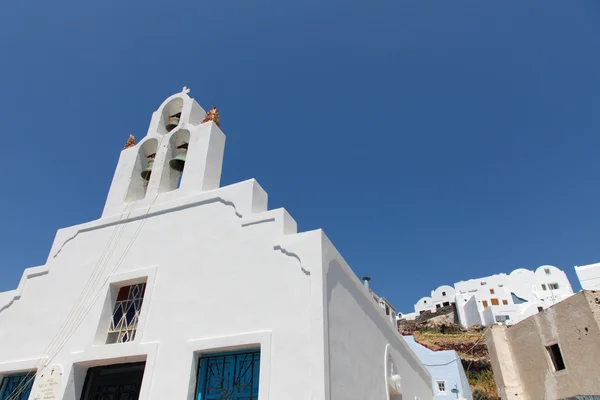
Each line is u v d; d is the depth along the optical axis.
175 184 11.00
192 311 7.58
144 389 7.03
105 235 9.77
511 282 67.69
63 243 10.18
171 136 11.09
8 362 8.82
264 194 8.90
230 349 6.96
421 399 13.83
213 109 11.01
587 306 11.92
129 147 11.77
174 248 8.64
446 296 74.75
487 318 59.78
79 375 8.14
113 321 8.69
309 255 7.07
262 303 7.04
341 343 7.03
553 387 12.73
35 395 8.02
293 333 6.47
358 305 8.62
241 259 7.71
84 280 9.27
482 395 40.31
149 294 8.19
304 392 5.90
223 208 8.59
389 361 10.29
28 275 10.05
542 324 13.61
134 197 10.77
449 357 29.62
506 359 14.78
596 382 11.23
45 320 9.12
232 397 6.60
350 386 6.99
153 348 7.43
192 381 6.88
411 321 73.25
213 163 10.05
